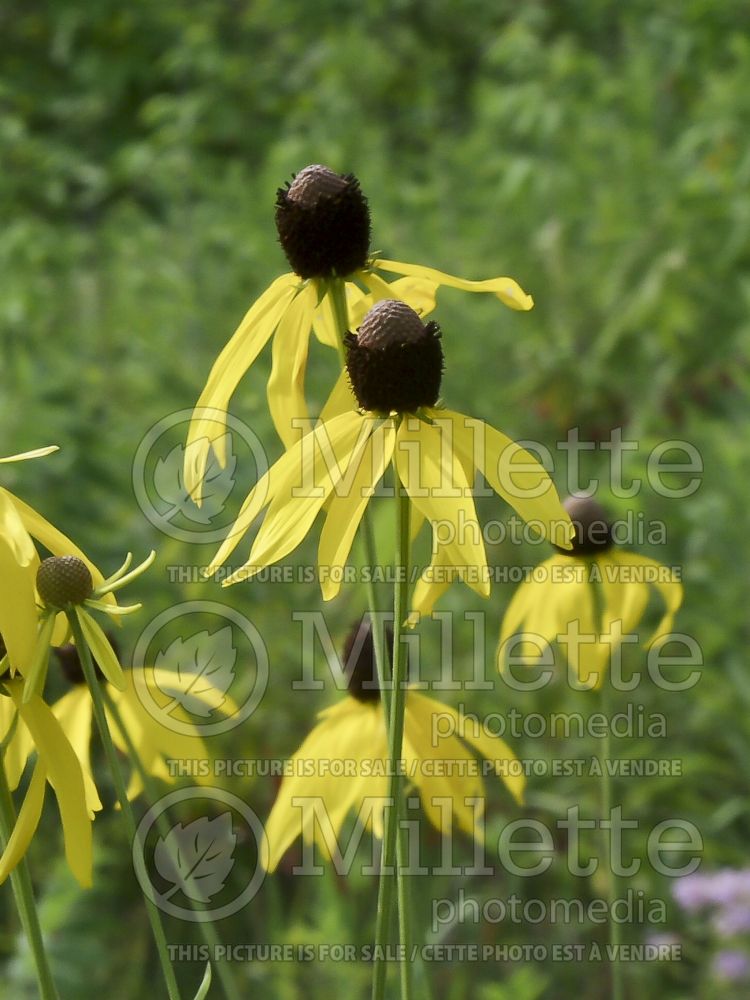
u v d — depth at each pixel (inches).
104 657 17.3
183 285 47.1
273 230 51.6
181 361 44.8
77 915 32.6
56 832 35.0
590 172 53.6
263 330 19.8
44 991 17.3
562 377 45.6
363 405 18.2
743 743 35.2
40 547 36.4
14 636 16.8
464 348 45.7
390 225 50.8
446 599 36.3
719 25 61.4
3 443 40.2
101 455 40.2
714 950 32.0
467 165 57.1
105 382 45.0
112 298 50.4
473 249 50.7
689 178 51.5
